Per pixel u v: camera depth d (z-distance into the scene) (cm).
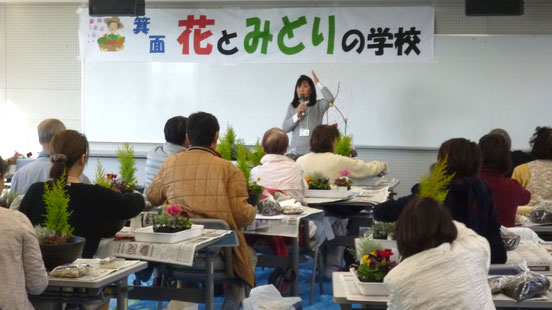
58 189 285
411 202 222
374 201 449
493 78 767
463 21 770
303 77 786
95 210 296
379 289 244
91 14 692
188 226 307
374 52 781
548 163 446
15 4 839
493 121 769
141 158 823
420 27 771
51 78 838
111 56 822
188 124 366
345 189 462
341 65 788
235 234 325
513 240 304
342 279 271
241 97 808
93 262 267
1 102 848
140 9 693
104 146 830
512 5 661
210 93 812
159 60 816
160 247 292
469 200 282
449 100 773
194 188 351
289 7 797
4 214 228
